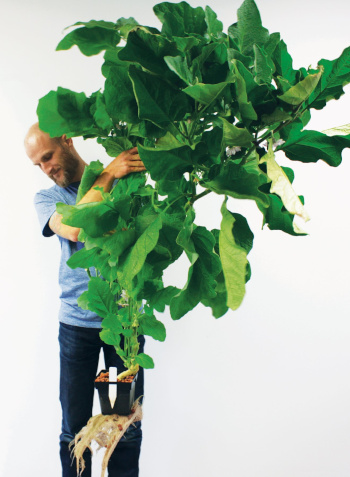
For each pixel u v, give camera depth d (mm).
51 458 1843
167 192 750
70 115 836
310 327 1872
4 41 1765
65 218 698
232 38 752
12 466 1833
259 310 1875
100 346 1583
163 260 772
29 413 1839
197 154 705
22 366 1823
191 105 710
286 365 1884
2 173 1776
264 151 756
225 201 642
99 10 1789
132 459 1508
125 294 1022
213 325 1883
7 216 1786
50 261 1803
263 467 1876
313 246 1854
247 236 706
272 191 614
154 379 1880
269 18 1800
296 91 646
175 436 1886
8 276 1798
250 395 1894
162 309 866
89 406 1592
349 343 1873
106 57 799
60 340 1584
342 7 1800
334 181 1835
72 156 1453
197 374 1888
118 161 873
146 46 670
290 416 1889
